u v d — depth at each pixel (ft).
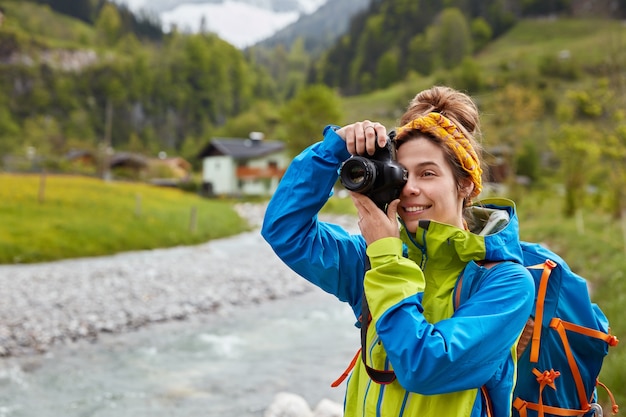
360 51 544.62
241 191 217.77
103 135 446.19
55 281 48.67
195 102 512.22
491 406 5.63
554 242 62.23
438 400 5.50
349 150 6.11
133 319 36.86
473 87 326.44
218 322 37.58
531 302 5.56
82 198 92.99
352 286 6.74
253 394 23.56
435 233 5.66
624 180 50.52
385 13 553.23
